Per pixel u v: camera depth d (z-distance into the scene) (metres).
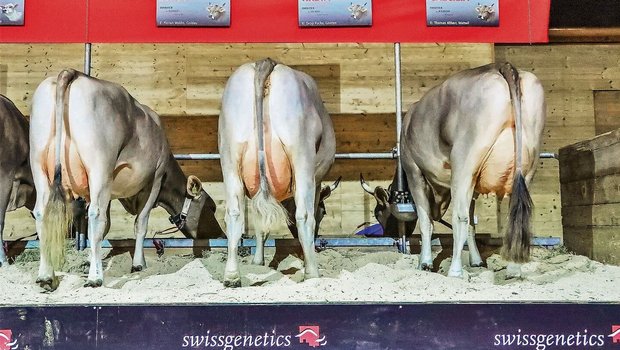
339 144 8.05
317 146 4.93
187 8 6.02
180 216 6.48
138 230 5.80
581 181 6.03
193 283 4.92
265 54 8.15
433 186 5.71
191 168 8.03
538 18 6.06
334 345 3.90
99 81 4.84
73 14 6.01
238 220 4.60
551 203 8.05
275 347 3.91
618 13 8.15
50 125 4.57
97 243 4.66
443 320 3.93
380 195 6.62
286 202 6.33
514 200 4.52
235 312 3.93
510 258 4.50
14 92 7.98
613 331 3.93
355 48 8.14
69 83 4.57
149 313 3.92
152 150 5.50
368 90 8.12
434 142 5.15
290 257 6.01
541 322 3.93
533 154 4.68
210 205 6.59
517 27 6.06
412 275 5.04
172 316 3.92
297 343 3.91
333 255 6.12
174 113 8.06
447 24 6.04
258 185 4.61
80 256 5.94
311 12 6.03
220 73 8.12
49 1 6.00
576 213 6.13
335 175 8.03
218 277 5.19
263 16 6.04
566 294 4.47
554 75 8.19
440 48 8.13
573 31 8.04
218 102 8.09
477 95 4.66
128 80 8.06
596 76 8.21
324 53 8.15
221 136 4.61
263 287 4.65
